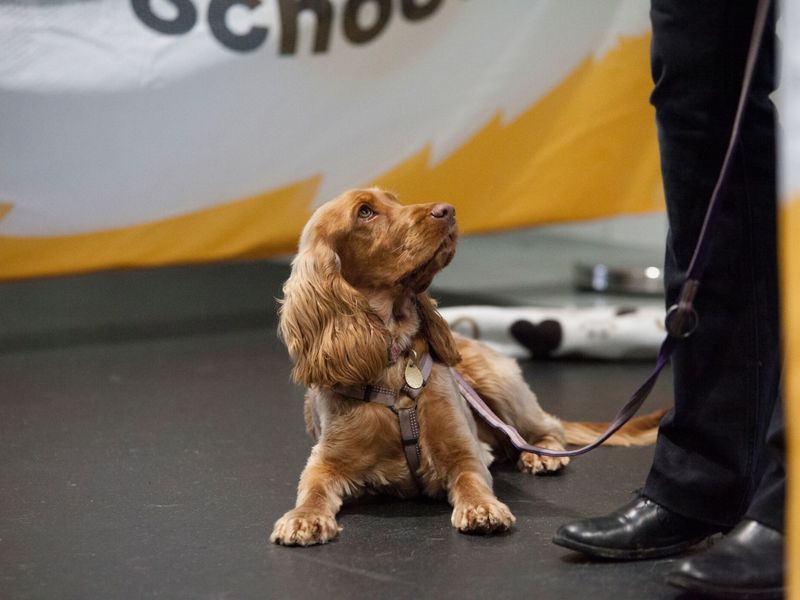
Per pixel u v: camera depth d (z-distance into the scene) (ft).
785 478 7.84
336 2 19.69
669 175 8.80
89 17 18.61
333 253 10.64
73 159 18.86
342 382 10.41
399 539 9.84
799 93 6.21
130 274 28.19
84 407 15.72
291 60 19.69
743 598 7.78
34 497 11.62
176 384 17.15
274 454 13.12
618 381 16.76
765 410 8.70
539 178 21.02
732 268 8.63
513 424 12.46
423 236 10.54
